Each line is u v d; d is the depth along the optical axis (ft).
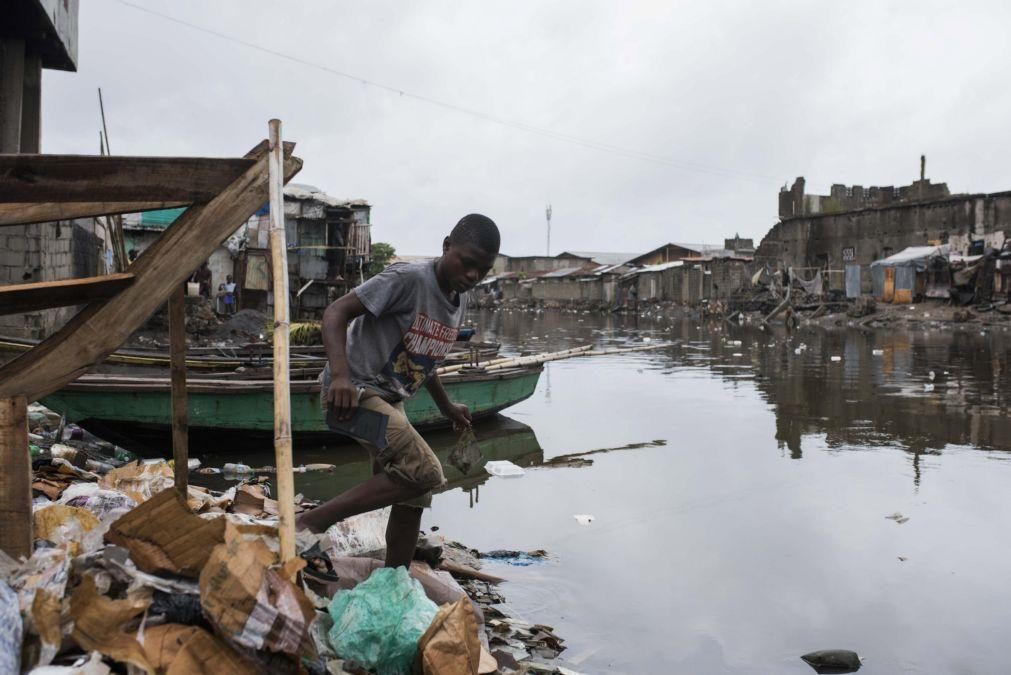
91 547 7.89
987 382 46.19
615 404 40.83
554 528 19.20
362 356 9.40
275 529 8.35
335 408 8.89
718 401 41.32
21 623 6.41
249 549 6.96
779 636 13.15
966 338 80.48
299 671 7.01
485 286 246.06
